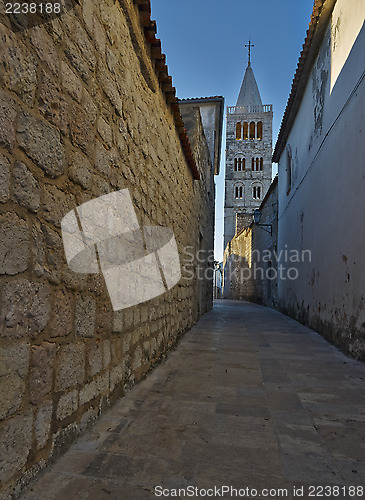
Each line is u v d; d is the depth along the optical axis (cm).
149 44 373
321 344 598
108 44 274
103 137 263
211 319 972
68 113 209
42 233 181
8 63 152
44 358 182
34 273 173
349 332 517
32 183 171
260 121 4722
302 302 912
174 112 519
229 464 200
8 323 152
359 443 231
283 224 1273
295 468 197
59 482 174
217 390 337
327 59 695
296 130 1038
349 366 441
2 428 149
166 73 425
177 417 266
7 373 152
